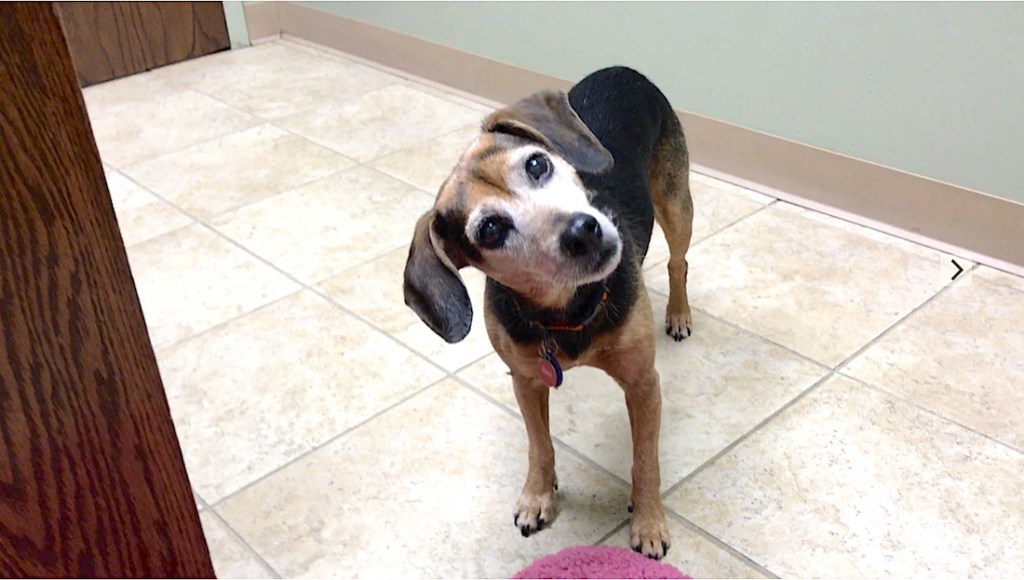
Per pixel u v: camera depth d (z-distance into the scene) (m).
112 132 4.04
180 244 3.09
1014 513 1.80
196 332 2.60
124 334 0.75
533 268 1.54
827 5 2.74
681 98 3.32
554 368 1.65
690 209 2.29
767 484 1.92
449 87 4.30
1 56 0.61
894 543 1.76
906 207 2.80
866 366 2.25
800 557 1.75
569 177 1.63
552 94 1.74
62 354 0.72
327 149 3.75
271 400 2.30
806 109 2.94
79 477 0.78
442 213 1.60
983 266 2.64
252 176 3.55
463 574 1.78
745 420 2.11
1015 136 2.48
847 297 2.54
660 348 2.38
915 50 2.59
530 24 3.74
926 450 1.97
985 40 2.44
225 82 4.59
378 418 2.21
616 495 1.95
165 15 4.77
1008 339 2.32
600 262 1.51
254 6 5.08
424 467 2.05
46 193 0.66
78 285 0.71
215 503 1.99
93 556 0.82
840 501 1.86
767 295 2.58
